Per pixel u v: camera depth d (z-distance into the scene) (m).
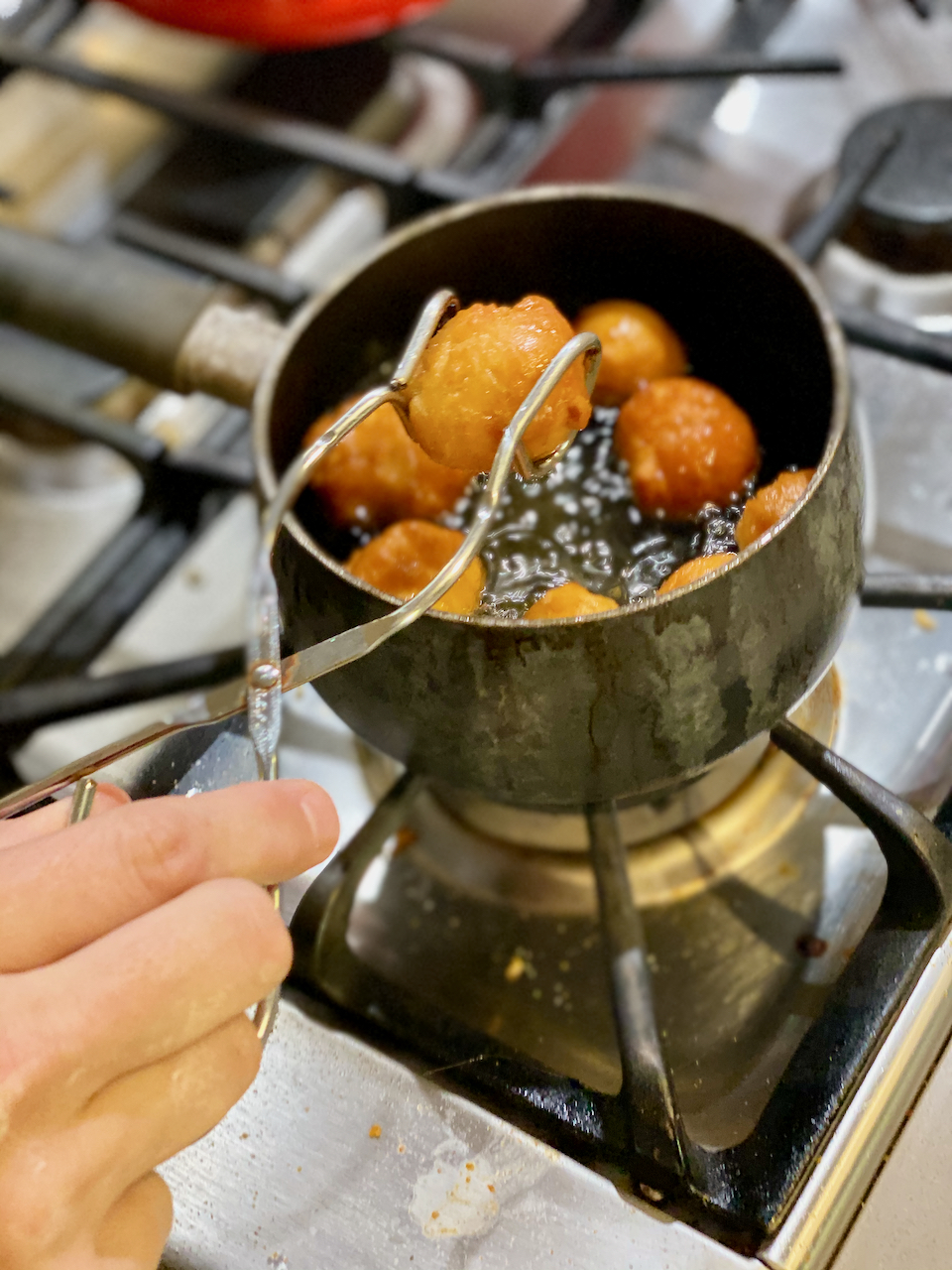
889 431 0.51
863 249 0.57
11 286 0.50
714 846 0.42
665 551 0.40
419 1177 0.35
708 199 0.62
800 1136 0.34
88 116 0.71
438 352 0.34
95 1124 0.27
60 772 0.33
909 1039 0.35
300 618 0.35
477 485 0.43
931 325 0.56
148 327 0.48
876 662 0.45
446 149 0.69
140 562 0.55
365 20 0.62
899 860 0.37
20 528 0.61
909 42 0.65
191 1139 0.29
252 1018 0.31
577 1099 0.35
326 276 0.65
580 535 0.41
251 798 0.29
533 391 0.30
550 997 0.40
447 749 0.35
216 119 0.62
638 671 0.32
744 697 0.34
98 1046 0.26
